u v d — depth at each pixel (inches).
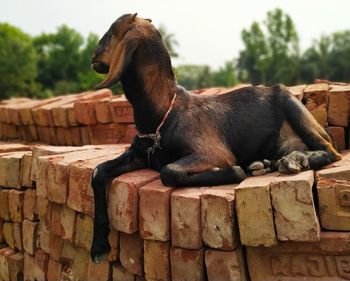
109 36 37.6
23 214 50.9
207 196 30.8
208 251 31.3
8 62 417.1
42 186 42.8
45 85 504.7
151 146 38.4
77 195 38.4
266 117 39.2
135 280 36.2
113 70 35.7
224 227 30.3
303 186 28.7
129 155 39.3
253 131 38.7
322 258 30.1
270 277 31.2
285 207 29.2
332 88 48.4
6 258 52.2
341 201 30.0
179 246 32.0
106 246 35.1
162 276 33.0
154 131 38.0
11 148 60.4
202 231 31.3
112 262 37.7
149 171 39.4
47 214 44.8
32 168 47.7
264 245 29.8
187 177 34.0
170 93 37.9
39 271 47.1
